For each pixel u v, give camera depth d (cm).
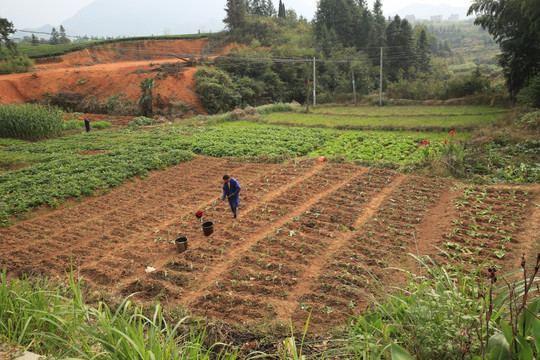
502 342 331
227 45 6197
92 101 4344
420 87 4416
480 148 1658
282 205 1180
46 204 1357
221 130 2789
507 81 3256
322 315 627
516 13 2814
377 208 1099
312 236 940
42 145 2483
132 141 2469
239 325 607
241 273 793
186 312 648
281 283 743
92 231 1120
